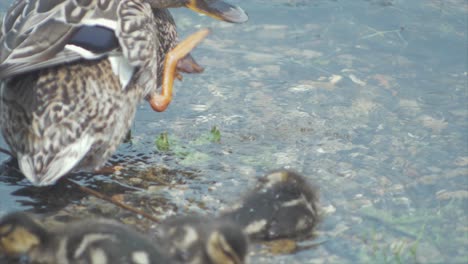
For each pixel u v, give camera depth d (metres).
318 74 13.84
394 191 11.18
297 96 13.29
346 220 10.56
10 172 11.35
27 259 9.54
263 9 15.56
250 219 10.15
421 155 11.98
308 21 15.23
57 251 9.39
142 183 11.18
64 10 10.93
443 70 13.97
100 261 9.05
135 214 10.52
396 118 12.82
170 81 12.12
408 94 13.38
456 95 13.37
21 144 10.67
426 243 10.18
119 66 11.04
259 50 14.44
